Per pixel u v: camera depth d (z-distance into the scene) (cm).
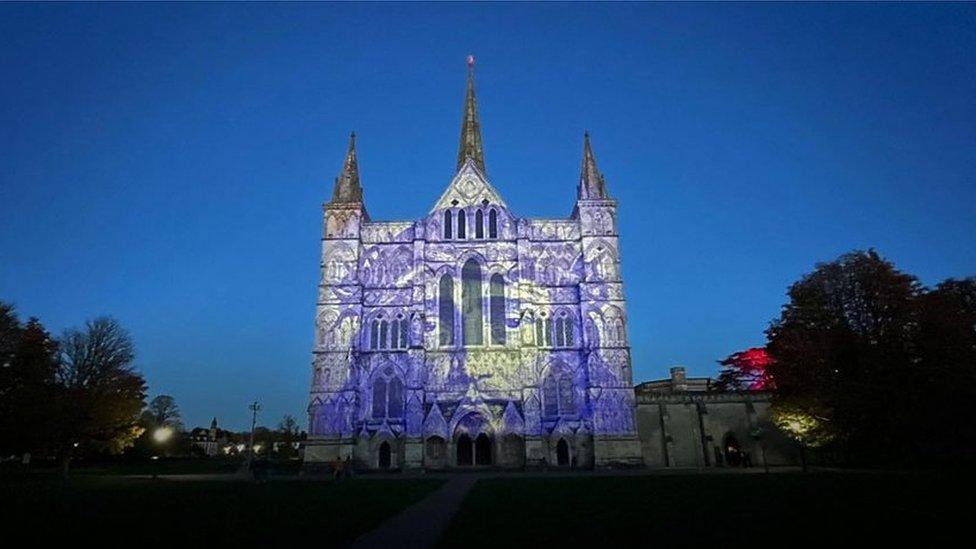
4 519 2286
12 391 5859
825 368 5766
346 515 2591
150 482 5119
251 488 4284
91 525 2156
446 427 7325
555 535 1941
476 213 8206
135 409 8181
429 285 7869
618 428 7350
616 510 2575
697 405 7775
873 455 5772
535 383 7506
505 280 7912
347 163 8538
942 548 1542
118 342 8194
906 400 5250
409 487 4347
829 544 1639
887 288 5800
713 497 3039
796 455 7525
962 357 5312
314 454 7281
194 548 1725
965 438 5116
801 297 6188
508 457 7288
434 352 7625
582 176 8344
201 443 19400
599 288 7844
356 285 7838
